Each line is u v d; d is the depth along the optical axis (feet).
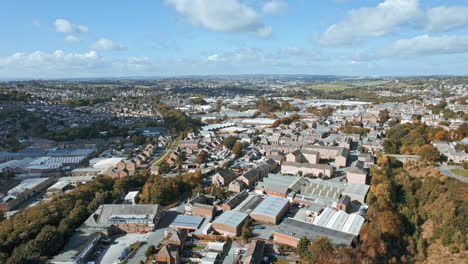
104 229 557.74
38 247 473.67
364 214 610.65
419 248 545.85
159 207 624.59
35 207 622.54
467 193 651.25
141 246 528.63
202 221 595.47
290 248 504.43
